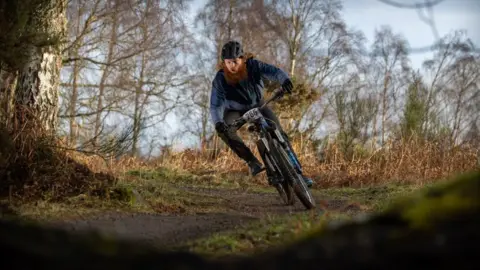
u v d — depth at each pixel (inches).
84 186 267.9
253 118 282.2
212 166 575.2
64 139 310.8
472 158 471.8
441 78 1299.2
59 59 316.2
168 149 638.5
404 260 72.6
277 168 281.4
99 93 937.5
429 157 485.4
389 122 1173.1
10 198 241.6
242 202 330.0
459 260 71.5
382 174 484.4
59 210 233.1
